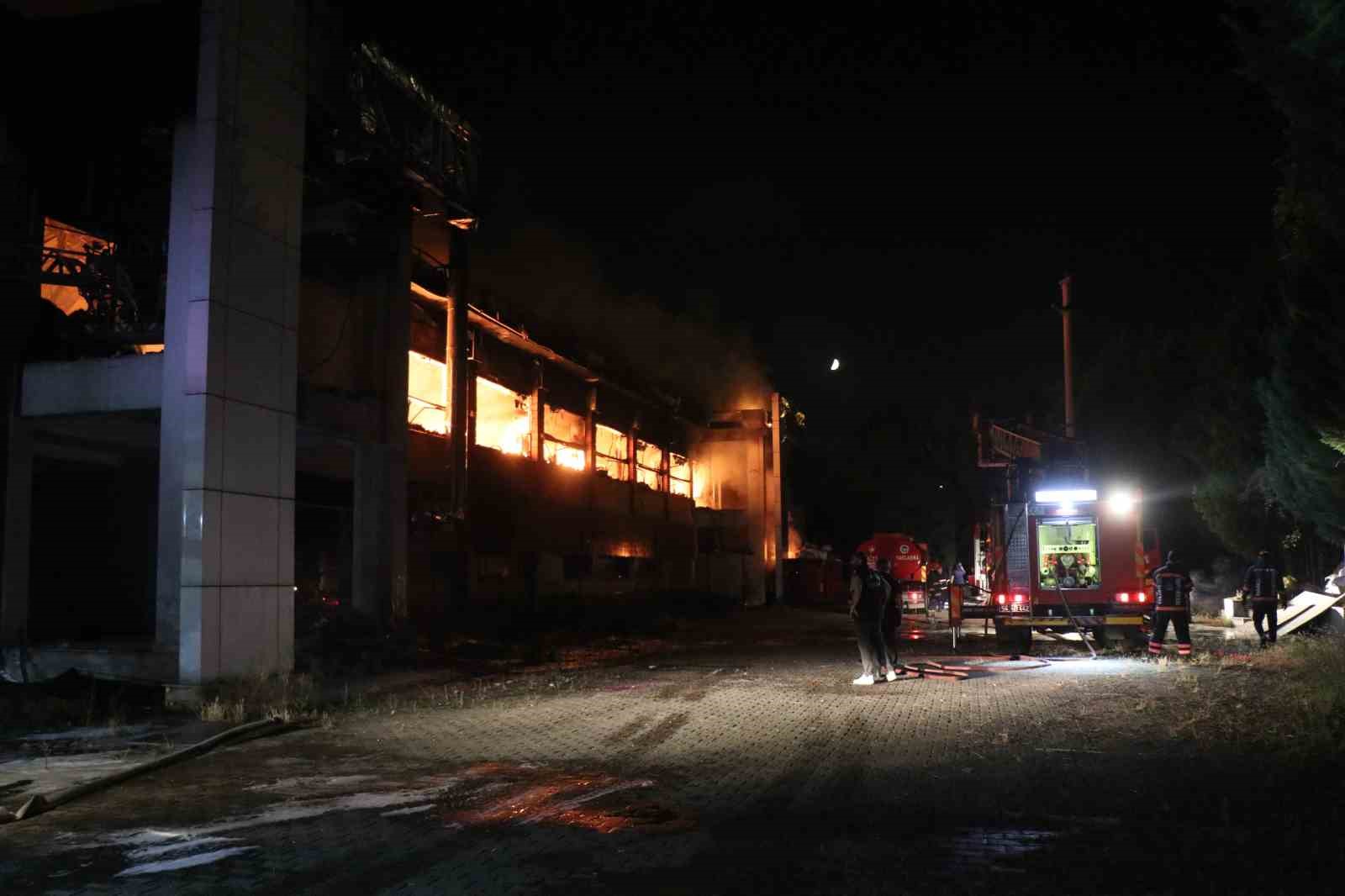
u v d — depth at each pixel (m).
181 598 14.08
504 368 30.48
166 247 16.77
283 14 16.34
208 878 6.06
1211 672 15.46
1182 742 9.81
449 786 8.55
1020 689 14.23
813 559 49.91
